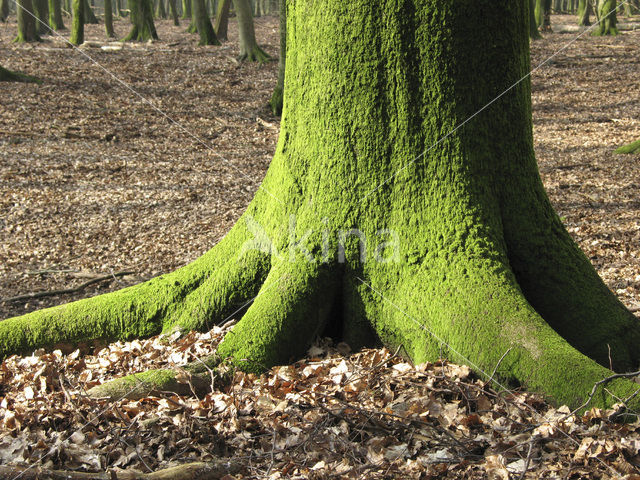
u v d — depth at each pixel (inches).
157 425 134.8
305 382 150.6
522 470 115.3
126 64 901.2
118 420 139.3
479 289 150.9
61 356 185.0
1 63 844.0
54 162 498.9
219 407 140.8
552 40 1213.7
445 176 159.3
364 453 122.9
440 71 155.8
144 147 554.6
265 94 761.6
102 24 1770.4
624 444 118.0
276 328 164.6
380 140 162.4
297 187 174.9
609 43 1147.9
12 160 496.4
